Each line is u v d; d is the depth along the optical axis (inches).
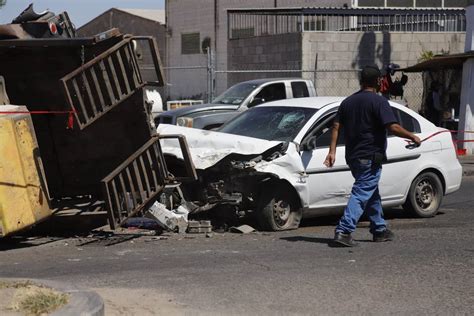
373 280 277.4
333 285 270.4
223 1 1397.6
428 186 430.0
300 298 253.9
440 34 963.3
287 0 1272.1
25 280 255.6
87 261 312.3
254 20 1219.2
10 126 325.1
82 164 387.2
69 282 271.3
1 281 252.8
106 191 342.0
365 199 334.6
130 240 358.9
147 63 1278.3
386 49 946.7
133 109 357.4
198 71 1465.3
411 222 414.9
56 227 382.3
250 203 375.6
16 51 352.2
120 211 351.3
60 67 358.3
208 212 389.1
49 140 380.5
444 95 855.7
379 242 347.6
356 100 328.2
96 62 334.0
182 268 295.7
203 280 276.2
